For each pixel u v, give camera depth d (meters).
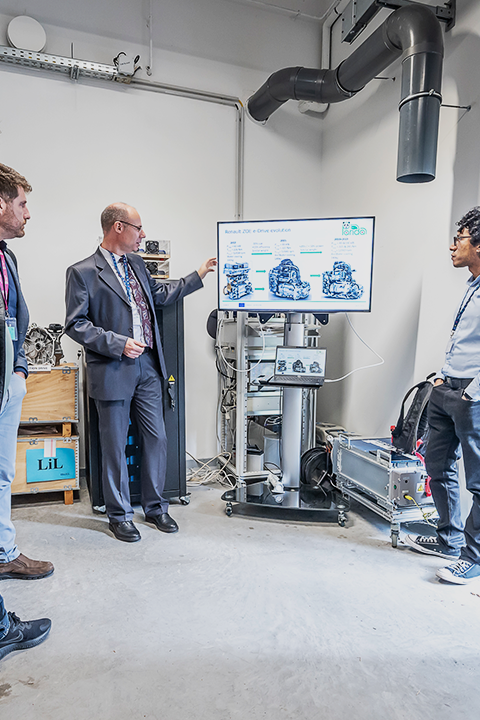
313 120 3.63
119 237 2.23
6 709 1.23
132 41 3.07
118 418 2.26
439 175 2.46
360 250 2.40
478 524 1.88
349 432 3.10
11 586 1.82
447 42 2.37
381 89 2.93
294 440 2.70
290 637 1.53
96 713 1.22
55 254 3.01
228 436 3.39
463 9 2.27
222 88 3.34
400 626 1.60
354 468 2.58
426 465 2.13
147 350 2.38
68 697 1.27
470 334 1.90
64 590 1.80
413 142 2.09
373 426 3.03
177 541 2.25
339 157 3.43
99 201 3.08
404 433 2.27
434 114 2.08
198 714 1.22
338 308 2.47
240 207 3.43
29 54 2.77
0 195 1.51
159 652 1.45
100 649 1.46
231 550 2.16
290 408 2.68
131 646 1.48
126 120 3.11
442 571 1.88
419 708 1.25
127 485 2.34
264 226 2.51
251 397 3.06
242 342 2.87
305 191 3.64
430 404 2.10
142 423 2.41
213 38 3.29
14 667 1.38
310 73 2.90
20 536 2.29
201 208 3.35
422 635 1.55
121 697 1.27
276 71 3.26
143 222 3.20
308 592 1.80
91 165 3.05
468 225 1.87
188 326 3.35
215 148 3.36
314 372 2.55
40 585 1.83
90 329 2.14
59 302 3.04
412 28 2.11
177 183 3.27
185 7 3.19
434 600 1.76
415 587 1.85
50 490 2.70
